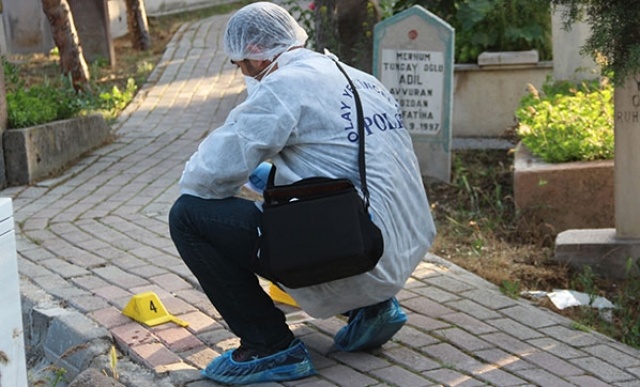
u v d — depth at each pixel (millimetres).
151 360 5043
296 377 4777
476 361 5055
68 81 12070
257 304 4719
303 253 4277
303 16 11516
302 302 4648
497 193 8555
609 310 6293
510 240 7797
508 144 10438
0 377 3891
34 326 5785
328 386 4719
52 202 8469
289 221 4305
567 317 6043
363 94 4664
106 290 6086
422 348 5199
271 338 4754
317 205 4316
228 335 5371
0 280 3879
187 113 12422
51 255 6910
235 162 4441
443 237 7594
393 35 9039
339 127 4520
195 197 4590
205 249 4586
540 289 6676
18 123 9352
